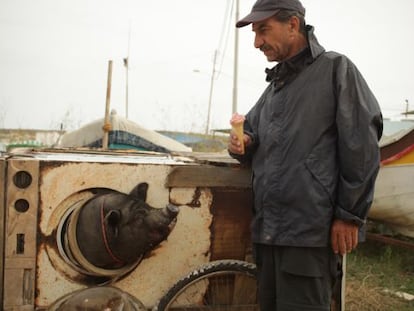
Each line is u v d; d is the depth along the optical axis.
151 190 2.51
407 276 4.81
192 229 2.58
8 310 2.36
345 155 1.93
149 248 2.42
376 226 6.59
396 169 5.79
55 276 2.41
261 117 2.30
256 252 2.24
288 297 2.04
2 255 2.34
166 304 2.40
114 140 8.22
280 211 2.04
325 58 2.07
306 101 2.04
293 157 2.02
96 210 2.33
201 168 2.54
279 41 2.14
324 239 1.96
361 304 3.94
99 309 2.14
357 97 1.95
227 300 2.61
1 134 16.84
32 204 2.35
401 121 10.27
